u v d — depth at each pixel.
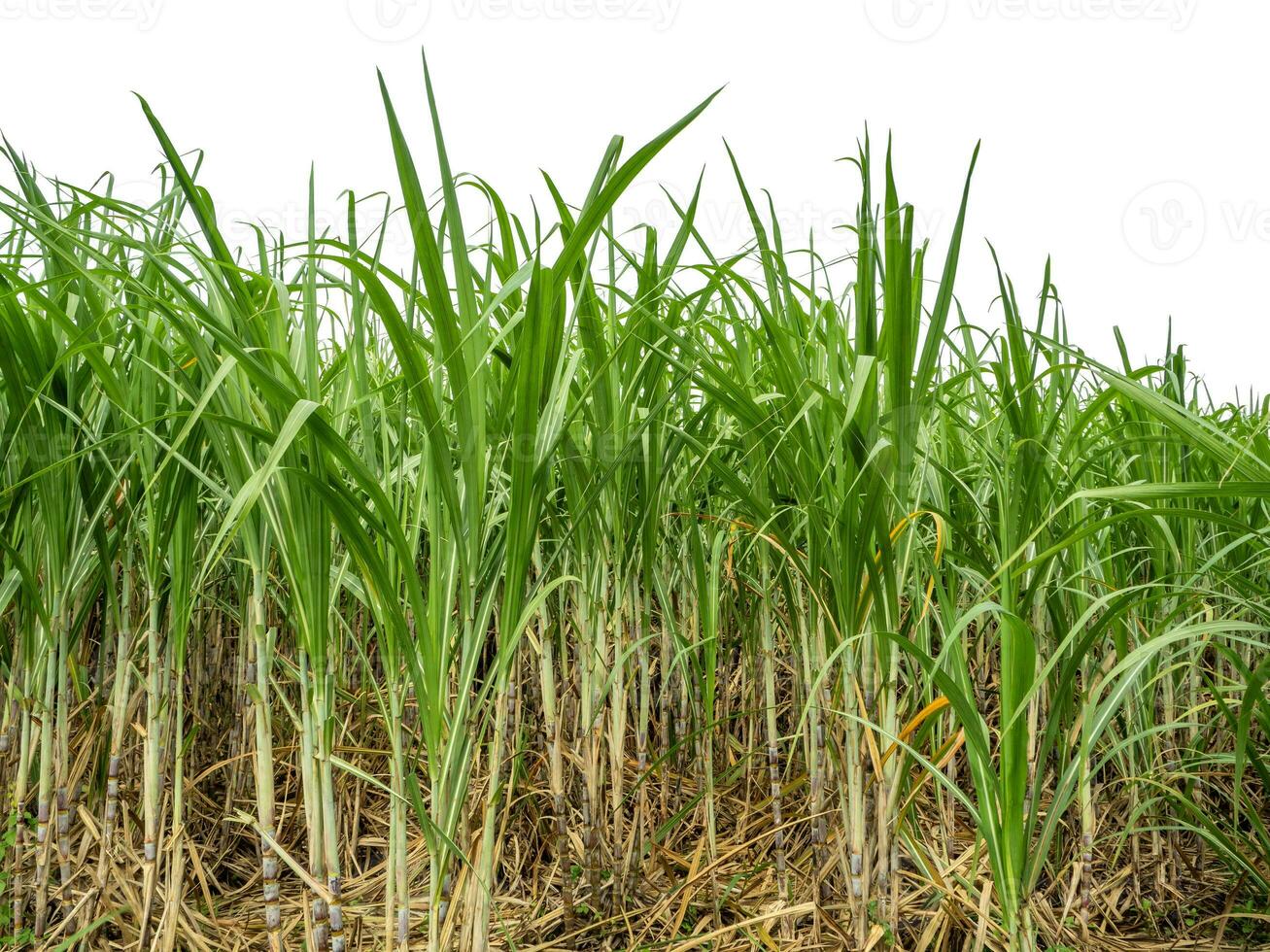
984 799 1.46
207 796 2.60
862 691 1.66
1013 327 1.52
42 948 1.80
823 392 1.44
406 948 1.42
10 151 1.54
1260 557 1.94
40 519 1.80
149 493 1.68
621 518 1.88
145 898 1.74
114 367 1.64
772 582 2.26
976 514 2.04
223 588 2.58
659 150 1.08
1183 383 2.00
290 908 2.17
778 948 1.83
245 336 1.38
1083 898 1.91
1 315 1.47
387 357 2.34
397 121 1.17
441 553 1.35
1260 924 2.06
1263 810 2.59
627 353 1.72
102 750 2.05
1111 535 2.09
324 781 1.48
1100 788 2.26
